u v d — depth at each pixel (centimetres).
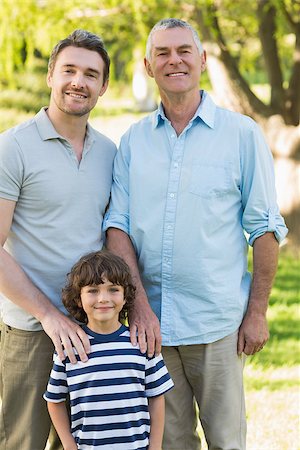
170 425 394
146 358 358
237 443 395
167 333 383
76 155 378
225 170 378
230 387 388
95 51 372
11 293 360
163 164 380
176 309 383
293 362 666
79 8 991
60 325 355
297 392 594
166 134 384
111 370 349
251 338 386
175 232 377
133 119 2452
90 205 379
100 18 1059
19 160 363
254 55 1355
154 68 382
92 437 348
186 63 377
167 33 377
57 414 357
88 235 380
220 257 380
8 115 2002
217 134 381
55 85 370
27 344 378
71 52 369
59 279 375
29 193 368
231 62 1053
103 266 350
